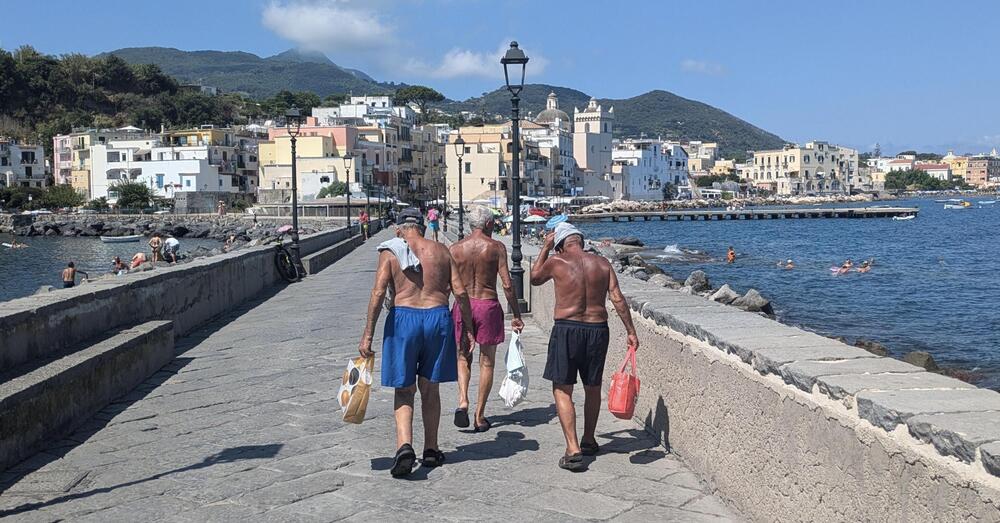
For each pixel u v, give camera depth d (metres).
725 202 176.62
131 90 178.62
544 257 6.74
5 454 6.05
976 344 20.97
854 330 23.53
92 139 113.00
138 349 9.06
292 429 7.20
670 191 178.25
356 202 84.81
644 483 5.61
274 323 14.21
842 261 48.16
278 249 22.42
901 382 3.70
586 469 5.96
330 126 103.69
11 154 115.94
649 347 6.75
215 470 6.04
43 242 80.00
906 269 42.34
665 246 63.44
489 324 7.25
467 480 5.79
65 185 109.25
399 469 5.77
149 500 5.42
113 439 6.90
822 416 3.78
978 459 2.73
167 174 104.31
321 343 11.95
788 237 75.31
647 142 171.38
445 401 8.28
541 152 131.25
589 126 154.25
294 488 5.64
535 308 13.76
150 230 87.12
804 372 3.98
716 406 5.21
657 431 6.52
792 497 4.11
